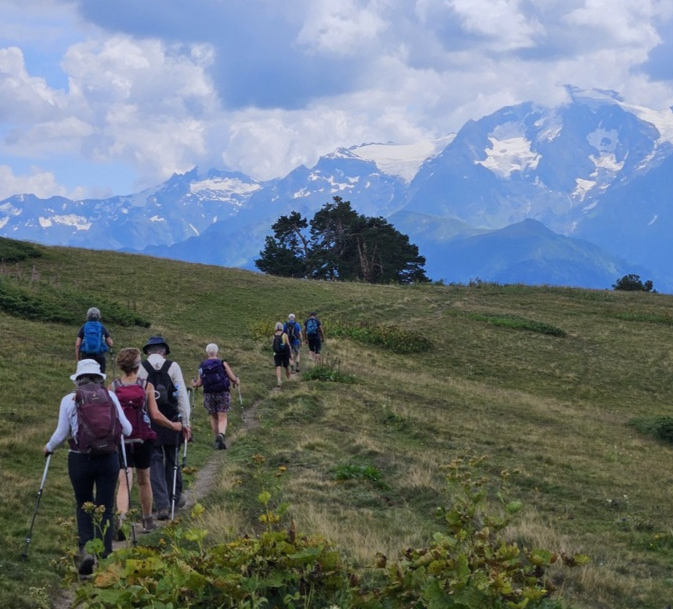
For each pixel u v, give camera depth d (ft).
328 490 44.96
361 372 108.68
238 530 32.63
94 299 121.39
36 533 31.40
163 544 21.77
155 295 155.33
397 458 56.03
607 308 199.52
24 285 120.26
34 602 24.52
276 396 78.07
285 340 87.45
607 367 145.69
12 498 34.96
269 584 19.33
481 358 144.05
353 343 139.85
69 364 76.84
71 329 102.06
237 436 58.49
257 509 38.11
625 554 39.75
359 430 68.39
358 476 47.91
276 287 182.19
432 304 188.96
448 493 43.57
